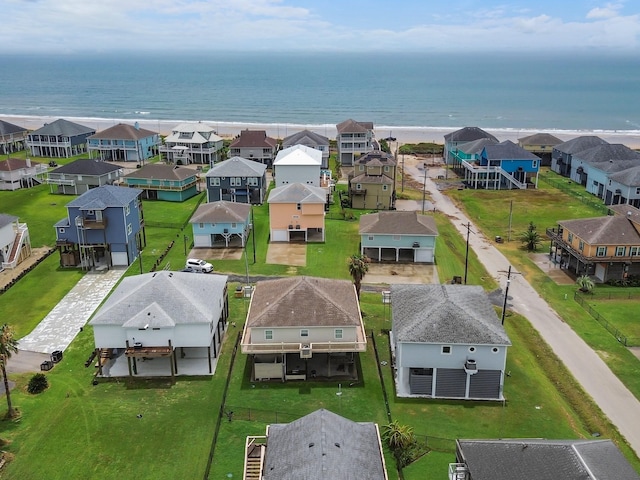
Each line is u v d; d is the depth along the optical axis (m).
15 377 46.44
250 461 34.41
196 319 46.03
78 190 101.69
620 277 66.38
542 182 115.56
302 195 78.94
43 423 40.56
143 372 47.47
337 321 45.78
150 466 36.44
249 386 45.53
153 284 48.34
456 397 43.97
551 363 48.41
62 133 133.88
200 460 37.00
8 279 65.75
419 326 43.88
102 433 39.59
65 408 42.41
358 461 30.66
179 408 42.56
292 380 46.34
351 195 96.69
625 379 46.12
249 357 50.03
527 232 80.38
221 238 79.94
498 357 42.81
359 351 45.72
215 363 48.66
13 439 38.72
